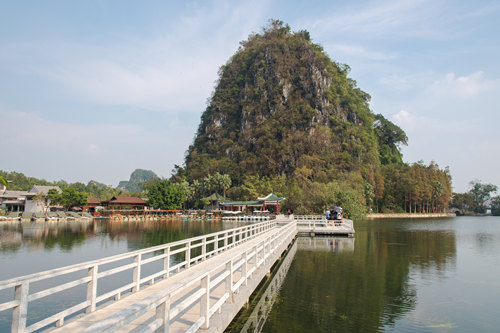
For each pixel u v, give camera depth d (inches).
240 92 6747.1
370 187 4527.6
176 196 3929.6
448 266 909.8
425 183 5383.9
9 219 2775.6
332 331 447.2
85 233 1803.6
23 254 1104.2
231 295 380.8
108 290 638.5
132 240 1492.4
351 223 1652.3
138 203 4003.4
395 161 6870.1
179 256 1039.0
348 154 5004.9
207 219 3186.5
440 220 4180.6
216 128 6638.8
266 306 547.8
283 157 4997.5
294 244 1341.0
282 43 6569.9
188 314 327.3
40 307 534.6
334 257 1031.6
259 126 5807.1
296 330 447.5
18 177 5541.3
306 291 640.4
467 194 6988.2
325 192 2869.1
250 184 4202.8
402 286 685.9
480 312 531.2
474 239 1669.5
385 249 1225.4
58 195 3452.3
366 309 539.8
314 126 5378.9
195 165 5954.7
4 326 442.3
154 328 199.0
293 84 6127.0
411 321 488.7
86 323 298.0
